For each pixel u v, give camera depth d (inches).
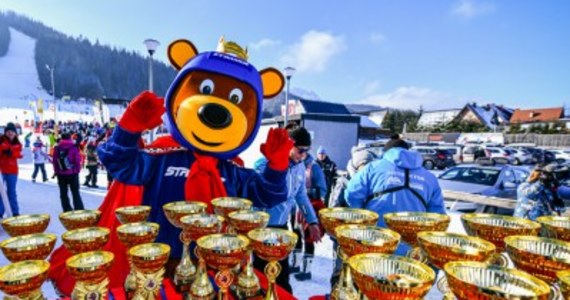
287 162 58.2
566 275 24.5
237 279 43.1
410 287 23.0
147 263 33.6
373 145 506.3
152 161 56.4
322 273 145.0
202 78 59.9
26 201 264.1
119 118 51.7
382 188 82.9
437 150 757.3
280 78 81.1
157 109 49.7
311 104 1037.8
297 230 136.6
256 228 40.8
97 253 34.8
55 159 226.8
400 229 40.7
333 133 442.9
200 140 55.9
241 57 69.6
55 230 179.2
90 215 47.0
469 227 39.6
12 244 36.3
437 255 31.9
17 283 28.5
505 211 244.7
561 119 1786.4
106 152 51.3
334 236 42.0
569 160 738.2
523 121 1945.1
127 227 40.9
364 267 27.5
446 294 32.4
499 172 278.4
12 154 202.7
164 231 53.2
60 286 48.9
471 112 1999.3
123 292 41.5
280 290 46.8
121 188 55.7
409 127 2140.7
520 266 29.5
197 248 36.9
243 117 59.2
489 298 21.4
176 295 42.1
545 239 32.6
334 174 221.5
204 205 47.4
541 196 151.5
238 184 62.8
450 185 285.1
